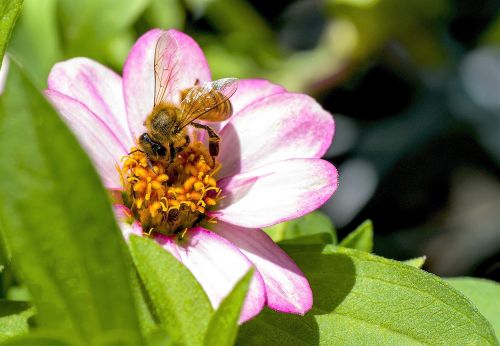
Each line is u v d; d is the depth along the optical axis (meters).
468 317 0.16
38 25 0.23
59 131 0.14
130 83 0.17
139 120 0.17
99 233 0.14
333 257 0.16
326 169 0.16
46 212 0.14
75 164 0.14
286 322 0.16
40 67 0.22
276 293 0.16
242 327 0.16
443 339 0.16
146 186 0.17
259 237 0.16
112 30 0.23
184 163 0.17
